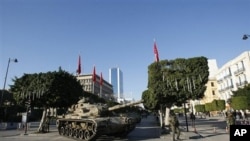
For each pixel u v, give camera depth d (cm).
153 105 2361
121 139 1919
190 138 1798
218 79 7319
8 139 2019
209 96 7875
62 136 2236
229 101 3684
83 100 2164
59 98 2442
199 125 3186
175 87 2047
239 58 5772
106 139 1934
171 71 2100
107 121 1697
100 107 2023
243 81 5588
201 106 6881
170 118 1750
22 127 3441
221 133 2078
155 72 2122
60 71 2569
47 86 2412
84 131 1827
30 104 2491
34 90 2419
